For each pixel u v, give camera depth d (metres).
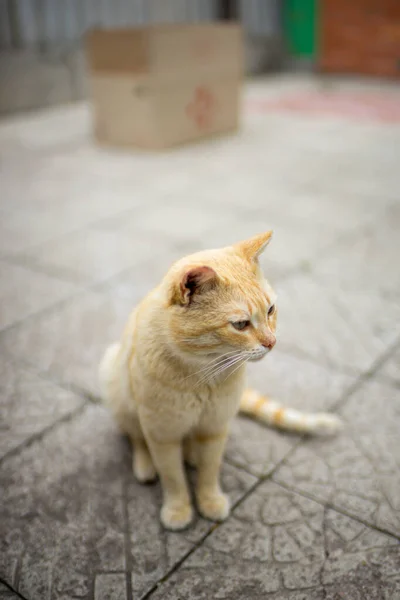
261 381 1.06
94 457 0.91
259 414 0.96
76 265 1.48
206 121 2.75
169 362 0.70
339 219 1.77
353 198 1.97
